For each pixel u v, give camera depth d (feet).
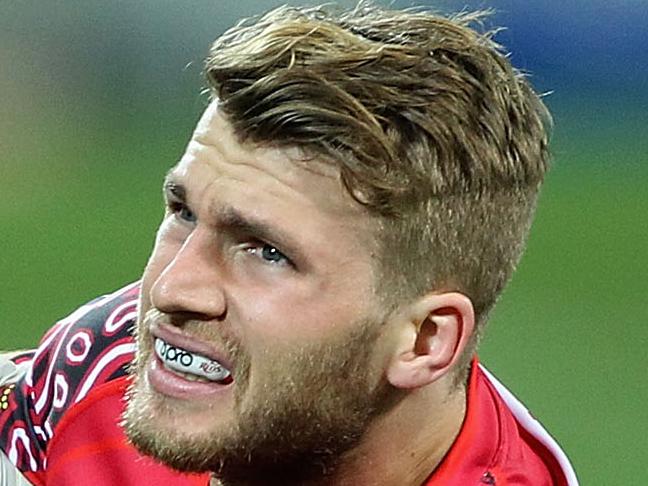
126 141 64.08
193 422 12.80
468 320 13.37
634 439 37.83
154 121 66.18
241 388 12.68
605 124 68.18
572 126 67.87
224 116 12.32
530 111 13.69
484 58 13.12
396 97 12.23
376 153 12.03
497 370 42.42
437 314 13.33
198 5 69.00
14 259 50.78
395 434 13.97
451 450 14.57
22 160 61.62
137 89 68.08
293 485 14.08
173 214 13.12
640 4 68.28
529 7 66.95
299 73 11.93
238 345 12.57
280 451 13.23
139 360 13.23
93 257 51.65
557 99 67.97
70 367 16.75
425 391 13.94
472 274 13.41
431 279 13.03
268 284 12.46
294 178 12.10
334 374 12.88
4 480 16.75
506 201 13.48
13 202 57.36
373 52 12.26
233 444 12.88
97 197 58.54
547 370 42.60
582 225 58.80
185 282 12.38
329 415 13.12
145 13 68.85
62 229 54.54
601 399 40.52
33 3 69.05
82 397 16.42
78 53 68.33
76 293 47.62
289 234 12.14
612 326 46.80
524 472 15.01
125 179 60.44
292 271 12.41
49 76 67.56
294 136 11.92
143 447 12.96
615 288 50.98
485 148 12.91
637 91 68.64
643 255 55.01
